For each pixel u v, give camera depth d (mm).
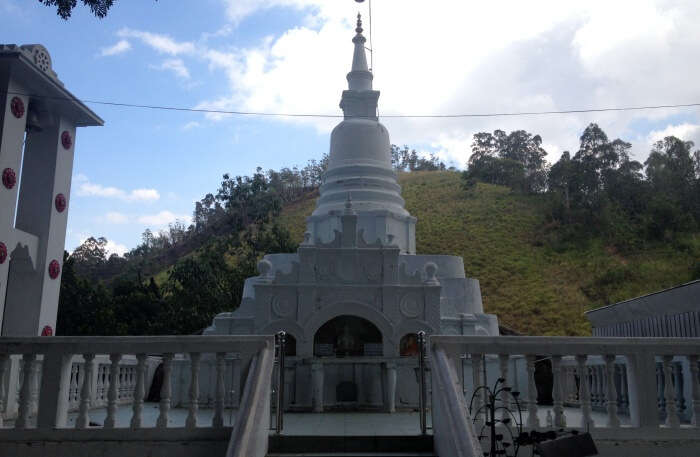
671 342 10086
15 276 16922
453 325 20953
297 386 17906
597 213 85062
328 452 10078
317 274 19031
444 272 24156
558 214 88062
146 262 99062
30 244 16609
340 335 18609
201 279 45656
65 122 18172
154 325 43594
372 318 18609
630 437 9641
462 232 88062
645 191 91375
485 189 107000
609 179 93438
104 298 44312
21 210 17297
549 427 9695
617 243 79062
